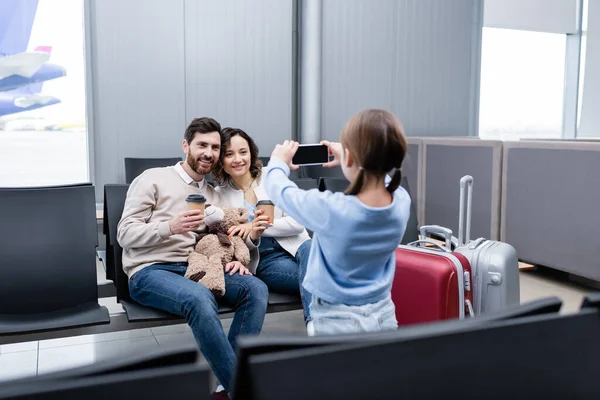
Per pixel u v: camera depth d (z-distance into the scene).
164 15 4.95
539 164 3.71
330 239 1.37
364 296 1.42
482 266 2.01
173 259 2.14
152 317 1.96
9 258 2.11
